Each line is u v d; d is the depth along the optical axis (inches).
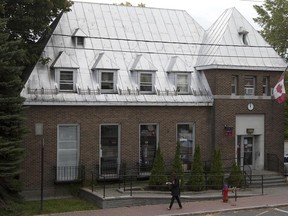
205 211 868.0
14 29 967.6
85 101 1039.0
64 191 1032.2
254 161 1234.0
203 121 1168.2
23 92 999.0
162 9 1316.4
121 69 1125.7
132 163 1098.7
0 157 824.3
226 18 1282.0
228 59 1179.3
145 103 1095.6
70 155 1048.2
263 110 1223.5
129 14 1255.5
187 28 1296.8
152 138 1127.0
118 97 1078.4
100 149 1071.0
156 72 1155.9
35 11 955.3
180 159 1091.3
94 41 1148.5
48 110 1020.5
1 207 821.9
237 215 850.8
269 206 916.0
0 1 884.6
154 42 1216.2
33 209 887.7
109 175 1075.9
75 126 1051.3
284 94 1132.5
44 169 1019.9
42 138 964.0
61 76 1049.5
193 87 1174.3
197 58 1230.9
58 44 1105.4
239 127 1199.6
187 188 1028.5
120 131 1088.2
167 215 837.8
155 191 994.7
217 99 1160.8
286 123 1827.0
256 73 1213.7
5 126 822.5
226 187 954.1
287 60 1660.9
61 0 1004.6
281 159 1246.3
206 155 1169.4
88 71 1087.6
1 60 792.9
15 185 857.5
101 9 1231.5
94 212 867.4
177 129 1147.3
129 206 919.7
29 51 1018.1
